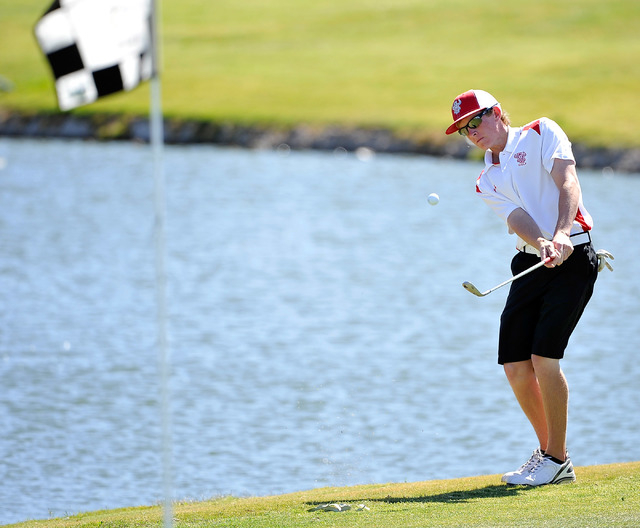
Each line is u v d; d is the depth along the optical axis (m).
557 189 22.39
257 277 71.06
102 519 24.08
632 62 175.12
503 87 165.88
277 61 194.12
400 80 177.00
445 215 99.06
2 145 150.50
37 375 46.62
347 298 64.56
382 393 44.03
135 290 66.38
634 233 87.50
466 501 21.56
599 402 42.69
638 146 132.50
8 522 29.03
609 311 60.53
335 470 34.03
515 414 40.94
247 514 22.44
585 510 19.84
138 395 43.69
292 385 45.19
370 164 136.00
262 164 134.62
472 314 60.34
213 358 49.97
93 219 94.44
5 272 71.25
